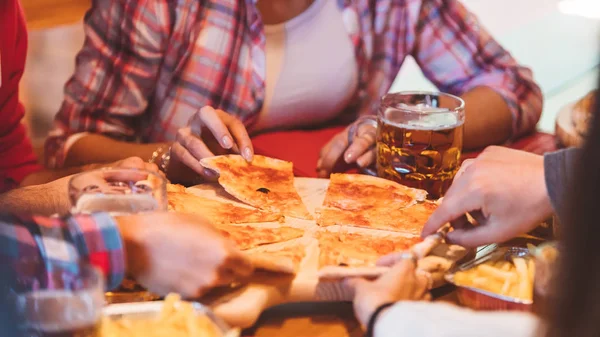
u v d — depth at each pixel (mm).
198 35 1725
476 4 4914
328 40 1855
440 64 1977
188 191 1339
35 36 2648
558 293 473
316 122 1953
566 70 3826
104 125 1750
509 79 1864
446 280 978
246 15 1737
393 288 887
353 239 1125
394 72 1985
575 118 1594
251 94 1790
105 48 1724
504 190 995
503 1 4973
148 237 902
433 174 1336
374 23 1916
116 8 1694
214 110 1437
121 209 978
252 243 1098
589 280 454
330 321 968
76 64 1770
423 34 1951
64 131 1729
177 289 906
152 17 1689
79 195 970
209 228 937
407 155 1332
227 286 964
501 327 710
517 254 1032
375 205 1271
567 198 474
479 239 1021
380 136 1386
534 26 4465
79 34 2721
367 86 1981
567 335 468
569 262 462
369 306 845
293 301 991
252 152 1421
